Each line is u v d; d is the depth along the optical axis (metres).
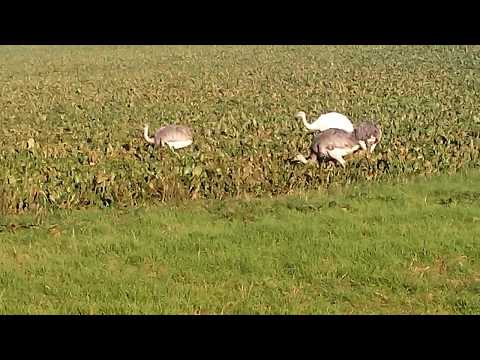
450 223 14.75
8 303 11.45
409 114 26.25
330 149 18.73
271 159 19.02
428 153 19.50
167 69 48.47
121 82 41.97
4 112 31.12
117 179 17.16
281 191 17.36
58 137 24.02
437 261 12.85
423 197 16.58
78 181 16.97
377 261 12.82
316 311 11.10
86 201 16.67
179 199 16.88
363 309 11.20
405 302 11.38
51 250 13.67
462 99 30.55
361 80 38.59
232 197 16.98
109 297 11.70
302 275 12.37
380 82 37.44
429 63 46.50
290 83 38.53
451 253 13.14
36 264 12.93
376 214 15.34
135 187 17.12
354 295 11.62
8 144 23.30
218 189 17.22
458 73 40.78
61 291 11.88
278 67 46.97
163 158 19.17
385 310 11.16
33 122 28.20
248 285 12.04
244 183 17.44
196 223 15.06
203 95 34.62
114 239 14.09
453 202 16.17
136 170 17.72
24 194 16.27
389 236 14.00
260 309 11.18
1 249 13.73
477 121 24.66
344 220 14.96
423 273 12.35
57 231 14.71
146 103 32.56
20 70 51.41
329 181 17.84
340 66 46.34
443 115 26.11
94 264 12.98
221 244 13.71
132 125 26.44
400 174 18.45
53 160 19.52
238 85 38.28
